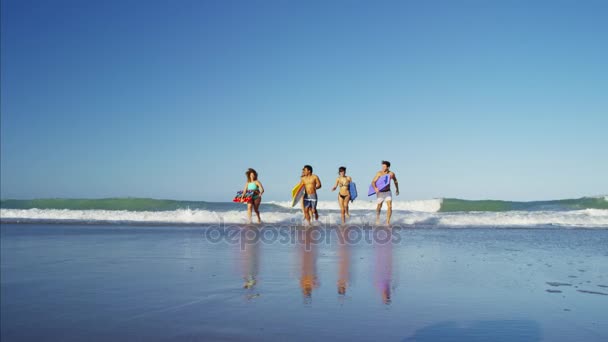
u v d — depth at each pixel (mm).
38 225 9328
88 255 4707
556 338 1934
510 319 2234
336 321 2164
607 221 12445
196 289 2926
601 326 2123
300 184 10688
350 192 10930
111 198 20453
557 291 2955
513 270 3863
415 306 2484
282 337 1912
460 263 4266
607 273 3746
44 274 3504
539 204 19625
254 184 11227
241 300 2611
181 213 12508
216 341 1866
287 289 2941
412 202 19984
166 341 1869
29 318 2221
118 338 1913
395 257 4680
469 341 1878
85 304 2508
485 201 19922
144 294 2770
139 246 5621
